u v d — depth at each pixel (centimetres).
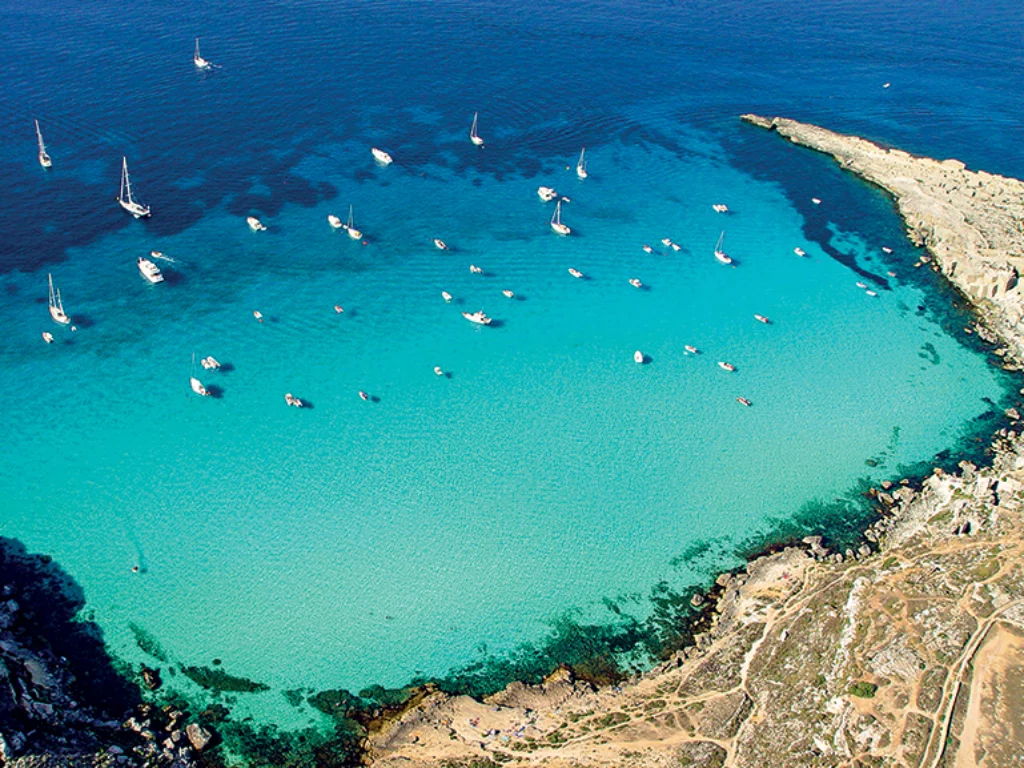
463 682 8762
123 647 8812
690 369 13750
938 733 7188
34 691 7925
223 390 12562
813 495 11369
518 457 11762
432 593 9719
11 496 10512
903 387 13550
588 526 10744
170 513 10469
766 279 16275
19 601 9131
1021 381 13750
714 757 7644
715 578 10112
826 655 8312
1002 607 8306
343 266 15762
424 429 12138
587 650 9162
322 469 11312
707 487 11438
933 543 9662
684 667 8894
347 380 12975
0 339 13175
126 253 15462
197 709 8306
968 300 15825
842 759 7231
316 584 9719
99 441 11475
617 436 12250
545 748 7912
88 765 7312
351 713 8381
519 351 13912
